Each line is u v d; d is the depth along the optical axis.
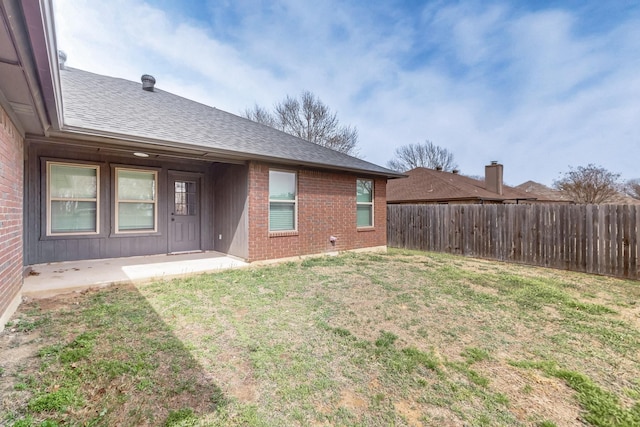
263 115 27.30
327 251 8.45
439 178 18.44
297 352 3.00
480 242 9.12
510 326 3.76
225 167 7.75
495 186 18.53
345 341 3.26
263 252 6.98
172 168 7.66
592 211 7.02
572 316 4.12
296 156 7.61
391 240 11.67
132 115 6.16
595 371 2.80
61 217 6.22
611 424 2.10
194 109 8.65
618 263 6.59
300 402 2.28
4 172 3.22
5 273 3.28
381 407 2.25
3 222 3.18
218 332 3.37
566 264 7.38
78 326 3.38
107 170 6.71
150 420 2.02
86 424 1.96
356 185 9.39
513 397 2.39
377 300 4.59
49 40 2.08
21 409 2.06
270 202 7.28
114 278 5.11
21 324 3.35
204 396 2.29
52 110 3.54
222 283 5.28
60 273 5.37
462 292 5.08
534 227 7.99
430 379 2.62
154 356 2.81
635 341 3.38
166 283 5.21
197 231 8.12
